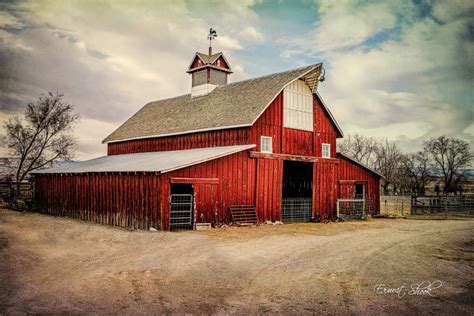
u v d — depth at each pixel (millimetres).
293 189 28453
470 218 27125
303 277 10227
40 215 25078
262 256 12578
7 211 27234
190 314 7656
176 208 20844
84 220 22328
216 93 27969
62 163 42219
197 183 18703
